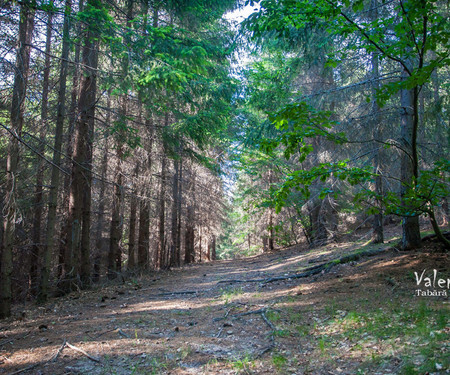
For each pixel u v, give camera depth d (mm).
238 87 12508
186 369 4055
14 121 8016
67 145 12453
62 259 14047
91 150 12258
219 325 6047
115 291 10930
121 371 4062
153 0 11758
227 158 18797
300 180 5371
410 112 8727
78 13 8508
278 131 9203
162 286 11805
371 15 9094
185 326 6129
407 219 9258
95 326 6277
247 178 23859
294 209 20391
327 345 4500
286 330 5340
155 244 24141
